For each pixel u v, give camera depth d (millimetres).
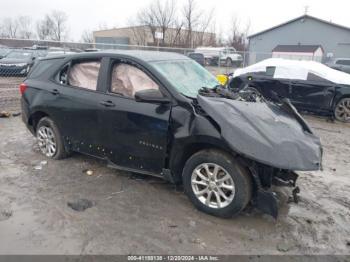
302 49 39969
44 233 3416
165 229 3535
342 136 7801
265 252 3223
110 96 4398
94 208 3922
